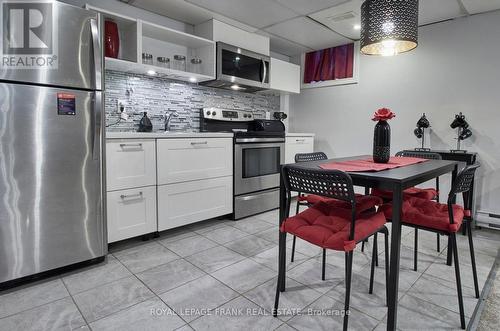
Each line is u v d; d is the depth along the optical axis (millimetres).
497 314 1588
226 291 1797
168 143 2582
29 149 1775
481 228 3105
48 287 1818
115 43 2559
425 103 3447
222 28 3279
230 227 2984
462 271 2094
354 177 1465
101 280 1911
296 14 3096
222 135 3002
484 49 3041
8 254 1760
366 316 1559
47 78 1796
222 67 3223
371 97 3893
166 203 2609
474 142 3143
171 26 3219
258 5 2891
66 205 1945
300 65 4582
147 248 2436
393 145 3717
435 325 1496
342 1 2799
